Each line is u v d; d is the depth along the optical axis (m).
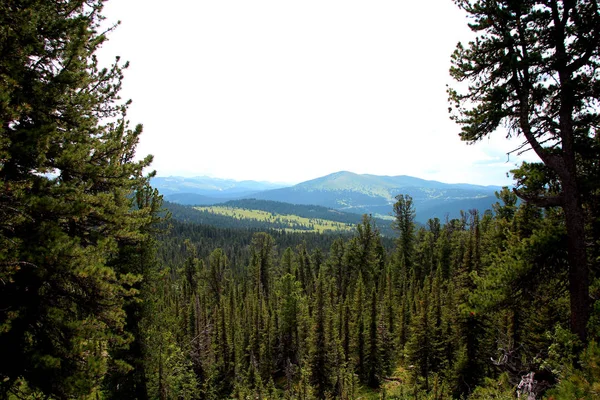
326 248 165.75
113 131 10.77
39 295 8.82
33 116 8.90
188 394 28.19
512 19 10.64
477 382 27.09
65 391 8.08
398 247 70.31
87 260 8.33
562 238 11.14
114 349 16.95
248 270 92.69
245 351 51.78
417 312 42.62
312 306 53.50
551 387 10.69
